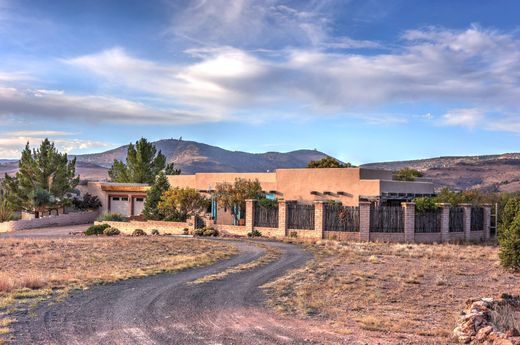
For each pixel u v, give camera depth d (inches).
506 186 5032.0
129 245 1264.8
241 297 615.2
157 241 1357.0
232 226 1558.8
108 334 428.1
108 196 2268.7
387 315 531.2
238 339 419.8
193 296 613.3
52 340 405.4
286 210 1464.1
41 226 1969.7
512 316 473.4
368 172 1587.1
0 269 854.5
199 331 444.5
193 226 1628.9
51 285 663.1
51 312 507.5
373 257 976.9
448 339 427.8
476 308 483.5
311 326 473.1
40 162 2086.6
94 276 743.1
